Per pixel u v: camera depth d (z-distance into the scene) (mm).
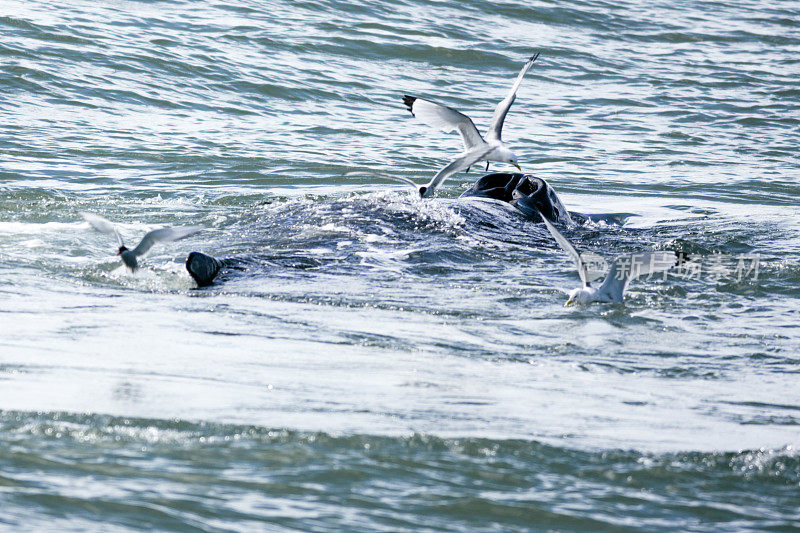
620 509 18312
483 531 17141
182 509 17141
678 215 56219
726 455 21078
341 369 26594
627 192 63281
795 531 17734
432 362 28156
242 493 17953
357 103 84375
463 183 63094
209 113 77250
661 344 31953
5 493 17188
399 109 83938
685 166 71375
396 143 73188
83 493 17422
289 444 20266
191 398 22844
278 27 102250
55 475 18094
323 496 18078
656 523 17828
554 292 38531
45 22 90500
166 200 54312
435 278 40125
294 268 40688
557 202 53125
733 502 18844
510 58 103438
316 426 21297
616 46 113938
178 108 77562
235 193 56750
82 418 20969
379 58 98438
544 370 28141
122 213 50281
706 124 85625
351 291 37500
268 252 42781
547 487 19047
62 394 22516
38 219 47875
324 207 50031
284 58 93375
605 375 28031
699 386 27312
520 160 70750
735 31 126062
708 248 46656
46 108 72938
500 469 19719
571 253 34656
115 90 78875
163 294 35906
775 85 100938
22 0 96625
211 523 16719
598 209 57906
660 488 19312
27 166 59531
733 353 31297
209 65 87812
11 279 36375
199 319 32000
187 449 19719
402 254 43250
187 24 98812
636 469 20094
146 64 85188
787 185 66500
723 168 71188
